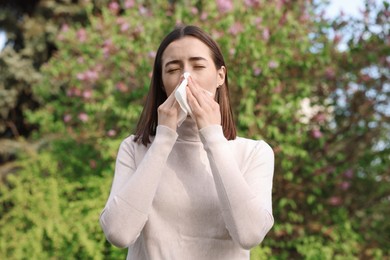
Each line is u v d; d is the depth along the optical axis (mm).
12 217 5664
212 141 1524
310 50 4984
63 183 5340
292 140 4570
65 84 6676
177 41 1614
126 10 5504
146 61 4816
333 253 4746
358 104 5090
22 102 9562
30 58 9492
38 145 8289
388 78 5055
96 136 5328
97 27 5469
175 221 1556
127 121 4879
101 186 4777
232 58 4523
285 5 5070
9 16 9742
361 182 5219
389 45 4992
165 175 1598
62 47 5930
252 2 4902
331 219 4859
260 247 4305
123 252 4473
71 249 4719
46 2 9320
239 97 4645
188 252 1541
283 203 4523
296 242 4637
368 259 4809
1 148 8875
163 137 1541
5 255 5133
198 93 1557
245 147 1673
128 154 1673
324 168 4723
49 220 4934
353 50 5086
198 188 1579
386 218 5129
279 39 4820
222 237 1553
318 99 5156
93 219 4625
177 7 5195
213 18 4777
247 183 1591
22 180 5773
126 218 1474
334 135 5086
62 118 6137
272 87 4594
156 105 1721
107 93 5250
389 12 4996
